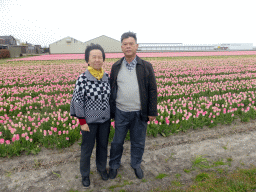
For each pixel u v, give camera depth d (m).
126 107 2.65
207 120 4.83
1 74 12.55
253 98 6.61
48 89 7.93
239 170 3.06
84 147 2.59
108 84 2.54
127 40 2.35
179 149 3.79
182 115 5.17
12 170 3.12
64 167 3.21
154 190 2.69
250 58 25.42
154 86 2.59
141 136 2.83
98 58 2.26
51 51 56.62
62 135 3.91
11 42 65.62
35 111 5.82
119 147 2.83
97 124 2.55
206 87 8.29
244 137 4.25
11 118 5.29
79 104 2.30
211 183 2.76
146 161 3.40
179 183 2.81
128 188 2.73
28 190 2.70
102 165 2.87
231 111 5.23
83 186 2.77
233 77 10.84
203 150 3.75
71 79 10.55
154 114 2.66
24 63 21.77
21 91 7.47
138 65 2.53
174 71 13.85
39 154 3.57
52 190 2.70
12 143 3.96
